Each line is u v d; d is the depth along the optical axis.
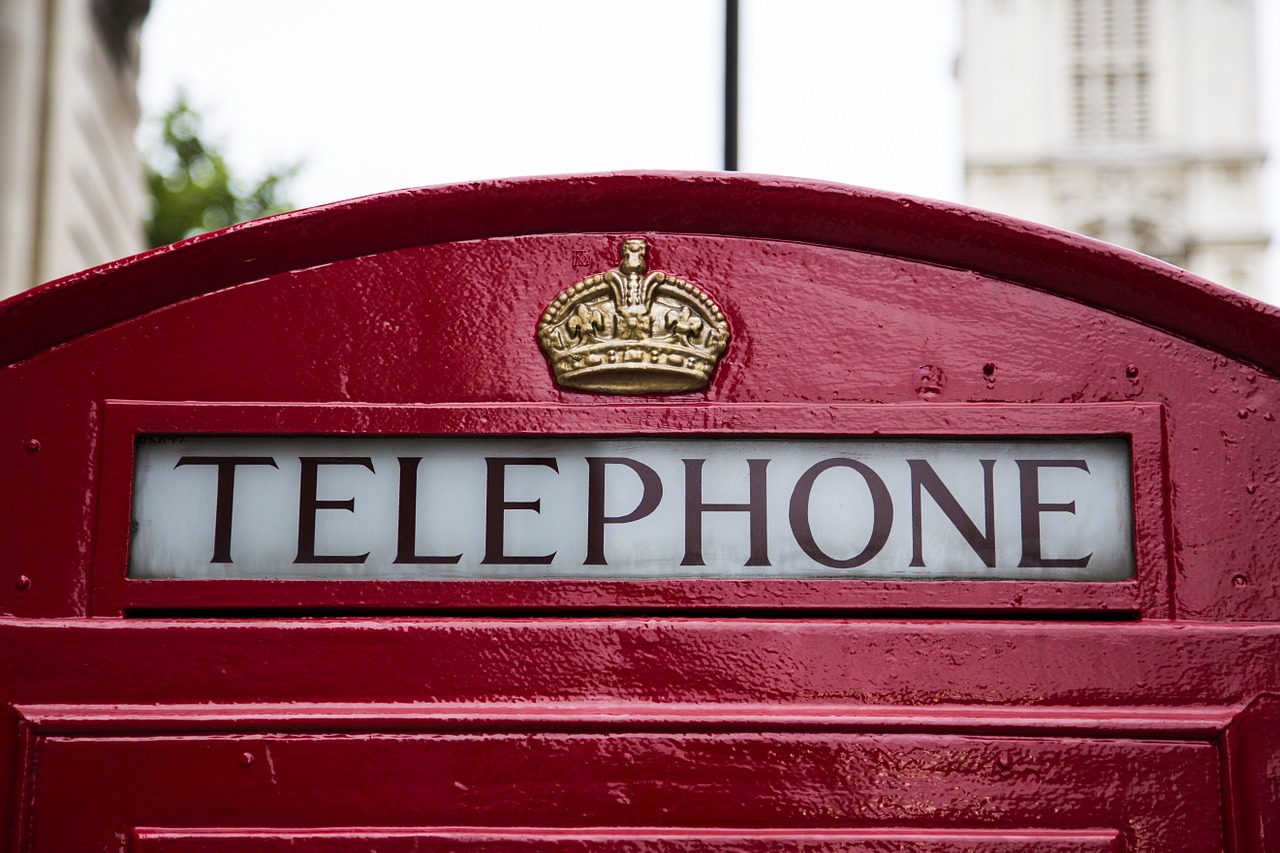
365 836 2.17
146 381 2.32
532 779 2.19
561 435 2.31
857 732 2.21
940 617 2.27
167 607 2.26
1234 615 2.26
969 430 2.31
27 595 2.26
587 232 2.39
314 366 2.33
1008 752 2.20
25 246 11.05
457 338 2.34
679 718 2.21
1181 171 49.84
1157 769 2.19
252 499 2.30
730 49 4.56
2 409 2.30
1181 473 2.29
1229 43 50.59
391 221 2.35
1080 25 50.91
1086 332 2.34
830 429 2.31
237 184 28.45
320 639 2.24
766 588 2.27
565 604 2.26
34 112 11.46
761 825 2.18
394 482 2.30
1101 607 2.26
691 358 2.33
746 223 2.38
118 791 2.18
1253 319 2.29
